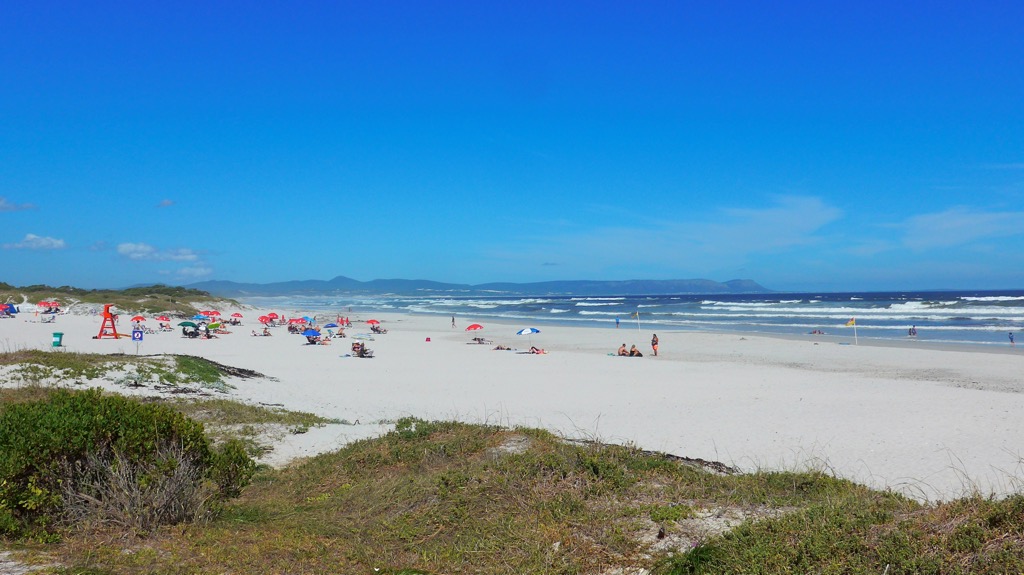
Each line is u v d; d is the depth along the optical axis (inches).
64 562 209.3
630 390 911.0
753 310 3326.8
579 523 259.8
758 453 550.3
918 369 1116.5
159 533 244.7
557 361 1294.3
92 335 1658.5
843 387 910.4
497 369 1167.6
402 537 261.0
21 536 230.5
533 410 761.0
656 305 4419.3
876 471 494.9
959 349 1427.2
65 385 675.4
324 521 281.6
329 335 1943.9
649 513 269.0
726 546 220.2
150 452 270.8
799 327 2158.0
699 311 3378.4
